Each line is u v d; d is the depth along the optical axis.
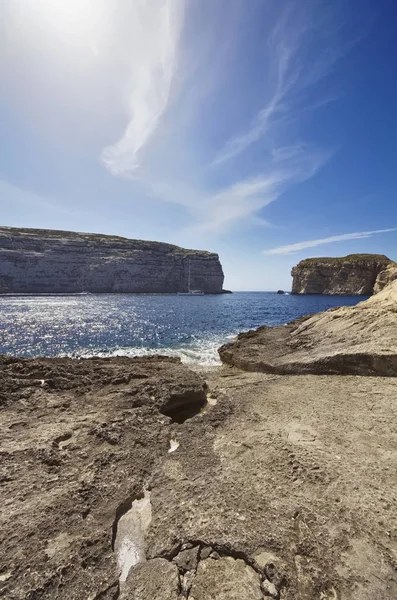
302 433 5.87
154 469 4.81
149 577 2.92
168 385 8.62
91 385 8.83
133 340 25.05
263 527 3.46
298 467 4.63
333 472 4.48
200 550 3.22
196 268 172.00
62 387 8.57
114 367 10.99
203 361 16.78
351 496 3.94
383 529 3.39
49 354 20.23
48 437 5.56
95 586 2.80
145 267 153.62
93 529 3.48
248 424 6.47
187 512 3.77
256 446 5.41
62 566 2.95
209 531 3.43
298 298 105.50
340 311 15.03
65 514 3.65
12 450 5.04
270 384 9.72
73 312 51.06
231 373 12.15
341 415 6.75
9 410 6.92
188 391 8.30
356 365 9.94
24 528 3.40
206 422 6.64
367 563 2.98
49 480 4.33
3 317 41.25
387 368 9.41
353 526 3.44
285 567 2.95
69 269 134.25
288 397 8.23
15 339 25.91
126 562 3.15
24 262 123.19
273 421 6.56
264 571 2.91
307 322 16.02
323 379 9.80
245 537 3.32
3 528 3.39
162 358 15.13
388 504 3.78
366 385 8.77
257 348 14.38
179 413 7.92
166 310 56.72
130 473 4.62
